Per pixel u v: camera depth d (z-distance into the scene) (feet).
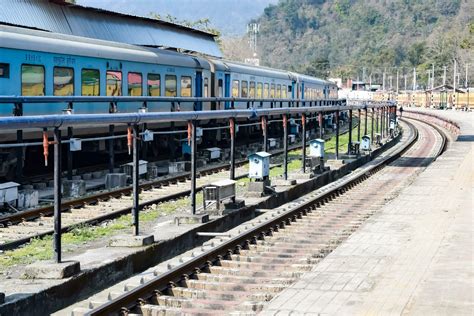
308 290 29.84
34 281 32.63
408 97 429.79
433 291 28.68
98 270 35.22
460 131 172.35
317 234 49.98
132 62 82.33
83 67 72.23
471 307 26.22
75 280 33.32
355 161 102.78
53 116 33.83
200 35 130.41
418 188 68.80
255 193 62.59
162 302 31.68
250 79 128.16
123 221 50.47
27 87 63.05
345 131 178.60
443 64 473.26
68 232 46.24
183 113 48.52
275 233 50.14
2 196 51.47
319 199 65.82
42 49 65.00
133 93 82.99
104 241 43.27
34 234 44.55
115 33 95.35
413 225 47.11
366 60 559.38
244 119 118.62
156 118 44.27
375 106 136.46
